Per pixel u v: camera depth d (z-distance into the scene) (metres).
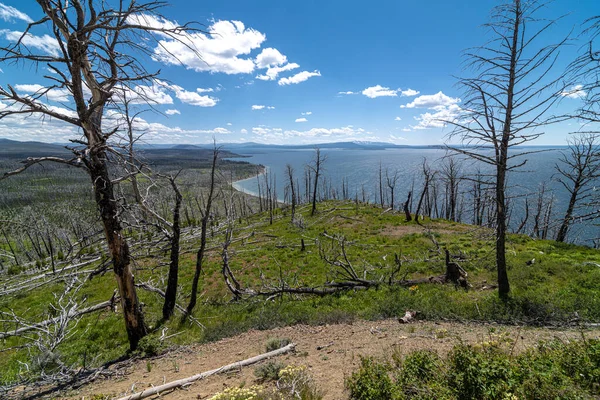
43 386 8.57
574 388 3.94
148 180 12.32
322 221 41.31
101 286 21.98
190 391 6.48
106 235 9.55
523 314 9.70
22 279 28.86
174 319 13.08
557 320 9.21
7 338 14.43
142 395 6.43
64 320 12.77
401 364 5.99
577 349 5.03
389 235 28.97
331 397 5.16
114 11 7.17
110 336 13.11
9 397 7.97
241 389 5.41
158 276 22.14
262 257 26.11
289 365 6.47
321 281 17.59
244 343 9.65
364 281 14.94
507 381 4.15
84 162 8.52
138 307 10.61
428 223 33.25
